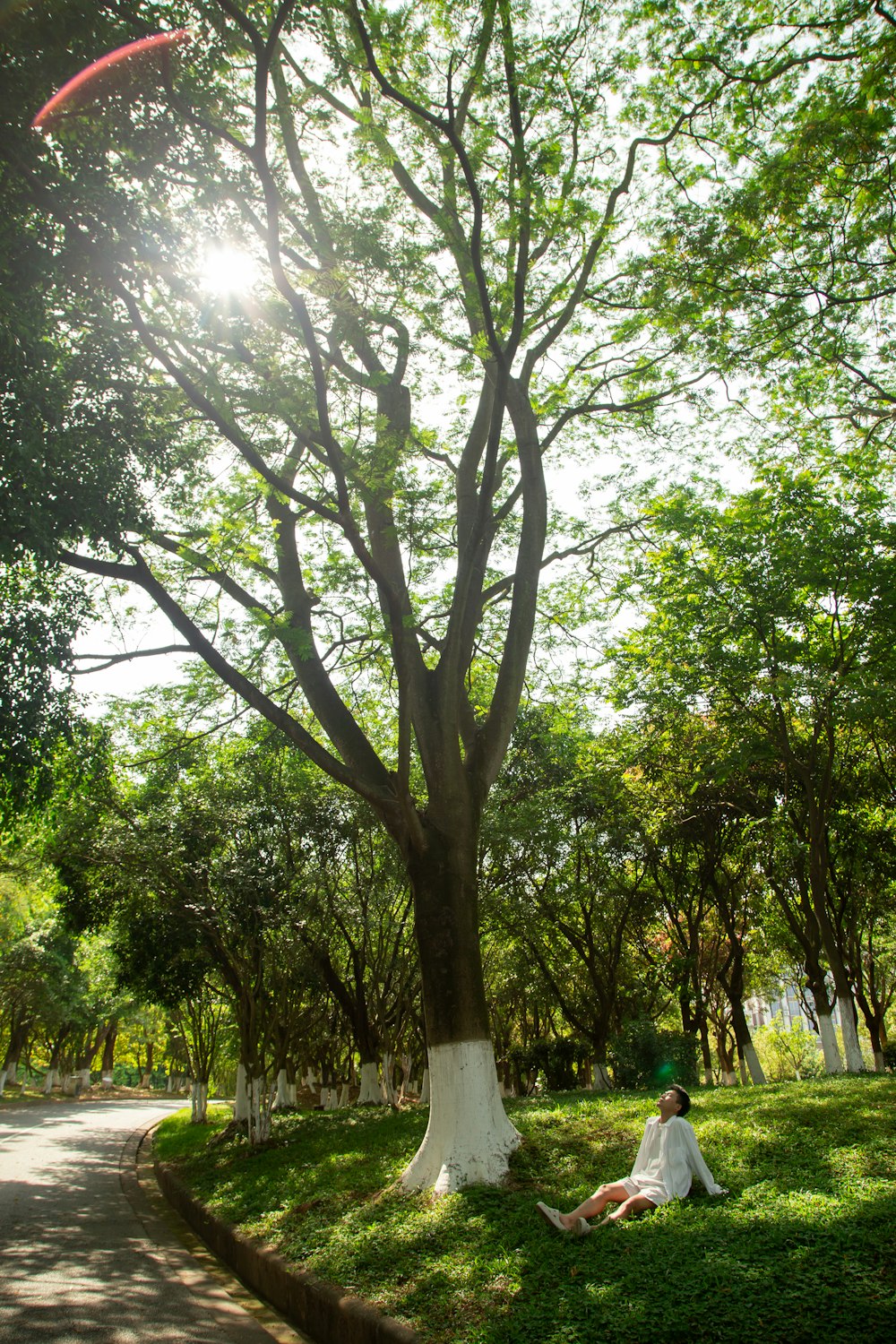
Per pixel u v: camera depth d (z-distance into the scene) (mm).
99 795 14539
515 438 11633
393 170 11375
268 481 9469
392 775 9930
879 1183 6715
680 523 14000
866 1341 4395
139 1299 7625
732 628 14164
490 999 28969
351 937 22203
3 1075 41656
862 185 9875
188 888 14930
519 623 10836
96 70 7504
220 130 8055
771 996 35406
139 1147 22375
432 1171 8703
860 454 13570
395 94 8258
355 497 12453
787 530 13977
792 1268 5340
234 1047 20953
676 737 17016
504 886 20016
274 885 14914
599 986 22594
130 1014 43219
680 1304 5125
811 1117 9258
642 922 25484
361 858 19297
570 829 20469
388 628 12383
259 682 13438
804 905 18469
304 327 8555
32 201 7805
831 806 17547
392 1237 7359
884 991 29734
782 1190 6891
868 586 13383
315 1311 6566
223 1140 17047
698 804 19328
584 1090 19406
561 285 11391
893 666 13586
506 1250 6598
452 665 10195
